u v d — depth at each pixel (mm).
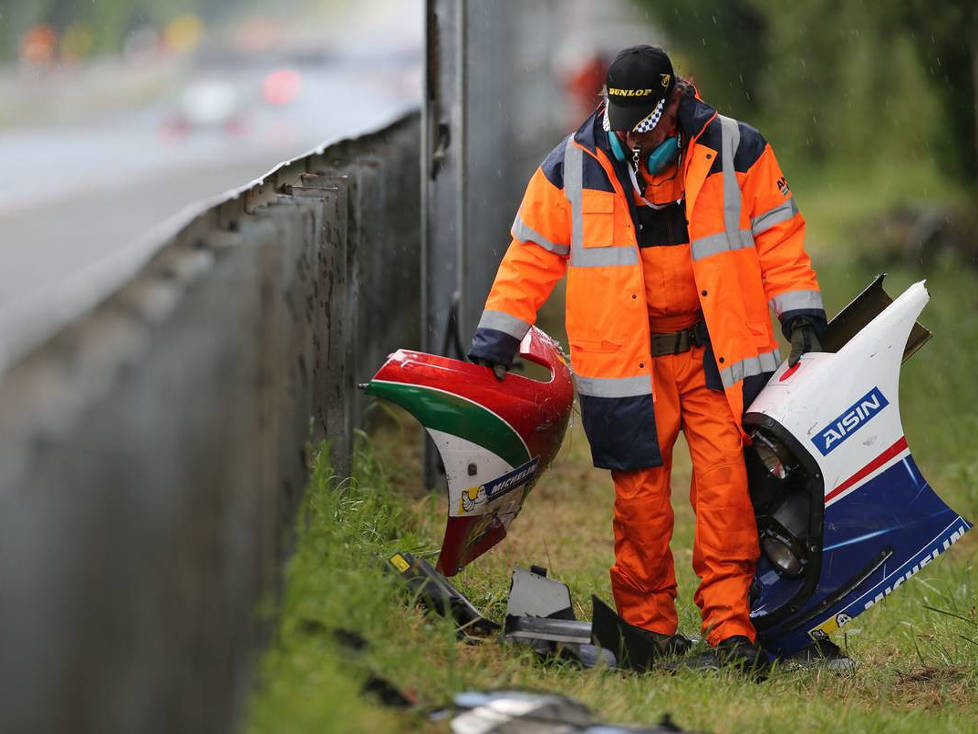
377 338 31750
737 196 20438
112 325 9734
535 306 20906
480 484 20766
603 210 20328
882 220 66938
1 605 7062
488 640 19484
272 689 12734
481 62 34250
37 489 7461
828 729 17469
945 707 19828
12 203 56406
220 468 11641
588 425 20953
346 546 18891
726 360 20453
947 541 20688
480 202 33938
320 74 182875
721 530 20797
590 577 26391
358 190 26875
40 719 7547
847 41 76875
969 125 67375
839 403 20344
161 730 9680
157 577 9500
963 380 44375
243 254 13539
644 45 20109
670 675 19453
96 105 180000
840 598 20906
